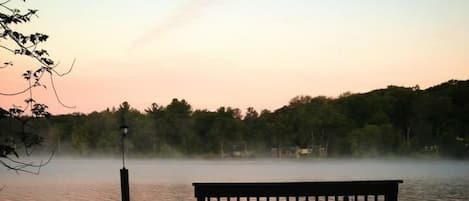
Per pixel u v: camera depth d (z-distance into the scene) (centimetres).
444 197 3594
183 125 13138
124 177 1392
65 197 3684
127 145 12219
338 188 817
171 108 13500
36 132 538
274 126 12700
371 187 821
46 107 535
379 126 11431
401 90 13238
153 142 12900
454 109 11512
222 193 806
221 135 13038
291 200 2631
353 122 12012
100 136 12475
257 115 13838
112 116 12531
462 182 5206
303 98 13475
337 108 12575
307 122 11969
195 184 805
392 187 823
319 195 815
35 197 3697
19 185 4938
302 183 812
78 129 12431
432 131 11406
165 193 3991
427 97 11869
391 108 12344
